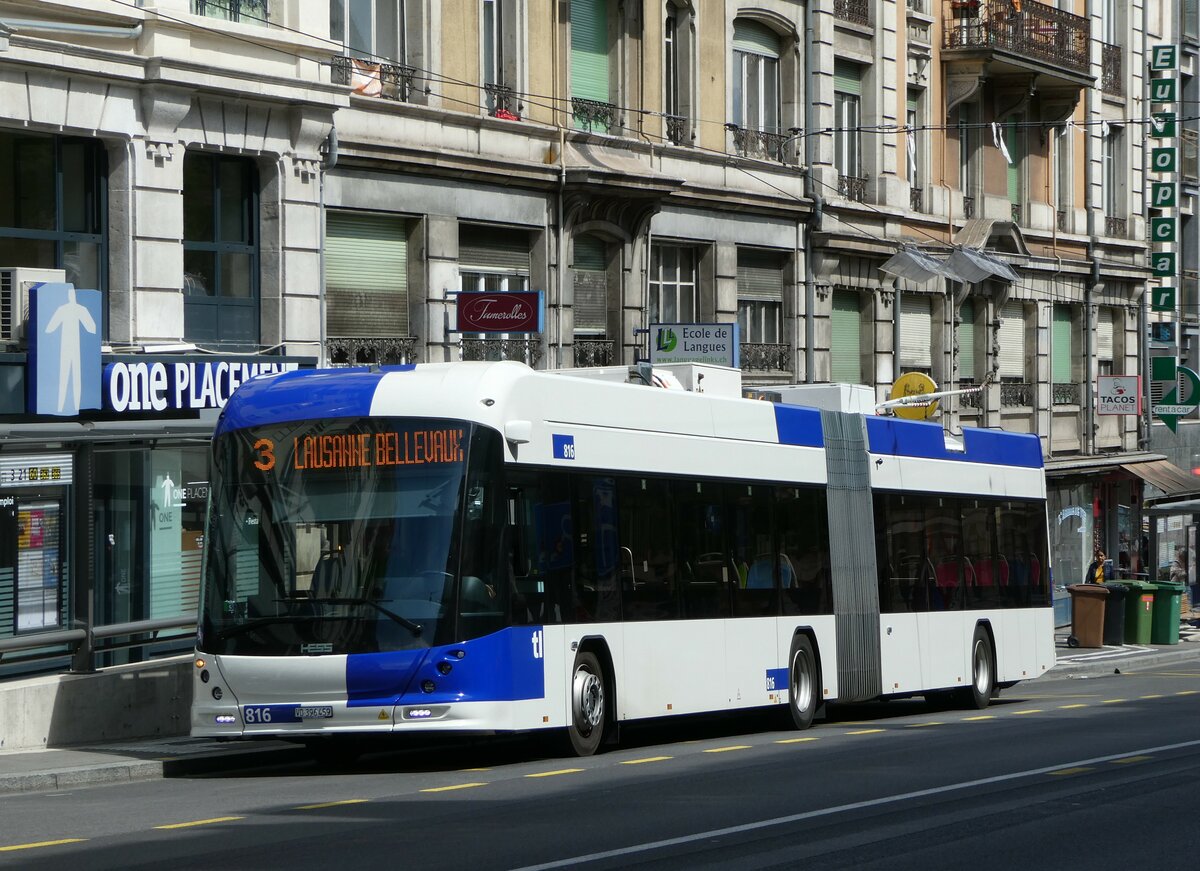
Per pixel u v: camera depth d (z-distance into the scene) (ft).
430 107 102.42
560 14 114.42
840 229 143.54
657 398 69.51
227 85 84.69
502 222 109.09
